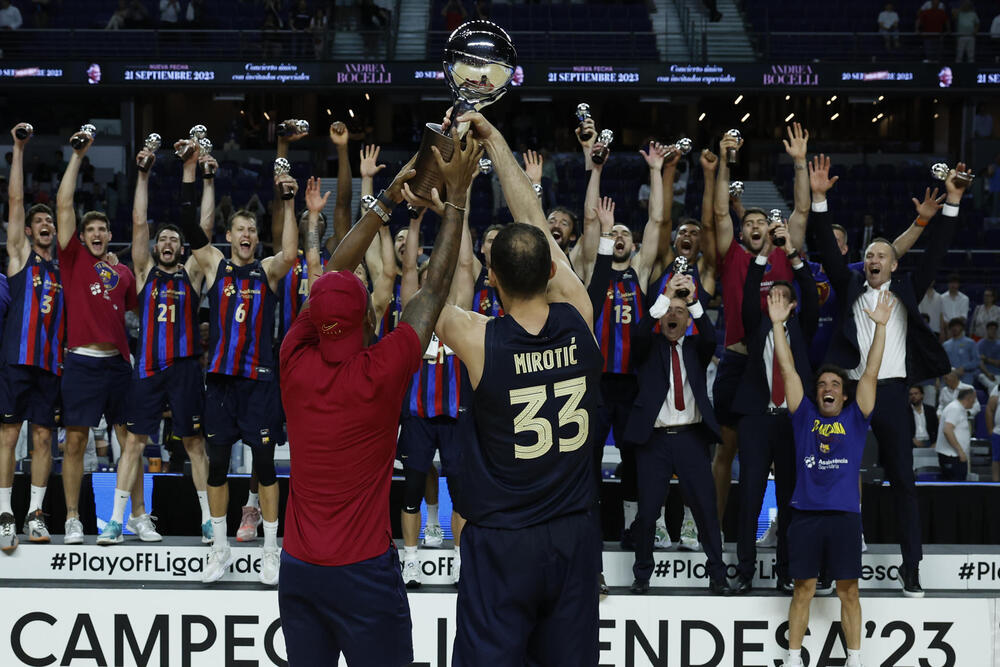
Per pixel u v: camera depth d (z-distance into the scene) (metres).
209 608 5.02
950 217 5.13
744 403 5.16
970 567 5.38
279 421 5.31
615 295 5.46
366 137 18.91
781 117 19.50
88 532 6.19
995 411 8.88
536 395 2.84
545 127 18.88
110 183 16.28
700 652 5.02
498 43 2.77
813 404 4.89
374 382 2.92
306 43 15.78
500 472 2.87
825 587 5.11
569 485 2.88
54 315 5.44
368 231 2.97
